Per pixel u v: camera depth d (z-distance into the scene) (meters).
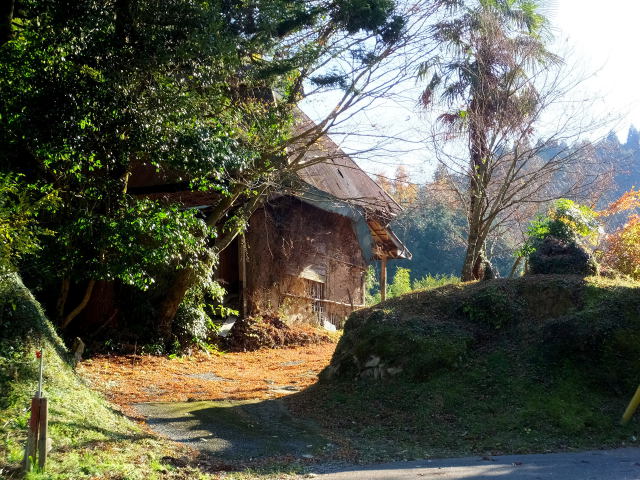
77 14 10.95
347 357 10.81
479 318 10.77
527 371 9.41
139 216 12.06
